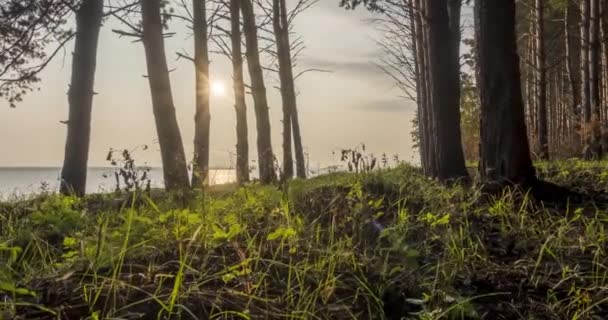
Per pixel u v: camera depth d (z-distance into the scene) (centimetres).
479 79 782
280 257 371
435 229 471
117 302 274
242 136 1694
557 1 1941
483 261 408
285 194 538
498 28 756
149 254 353
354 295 331
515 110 743
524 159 730
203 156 1220
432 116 1013
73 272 302
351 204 485
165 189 845
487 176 751
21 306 259
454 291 335
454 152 987
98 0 1102
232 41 1723
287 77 2091
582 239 454
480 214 572
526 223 535
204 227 384
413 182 771
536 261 418
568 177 923
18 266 339
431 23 1005
